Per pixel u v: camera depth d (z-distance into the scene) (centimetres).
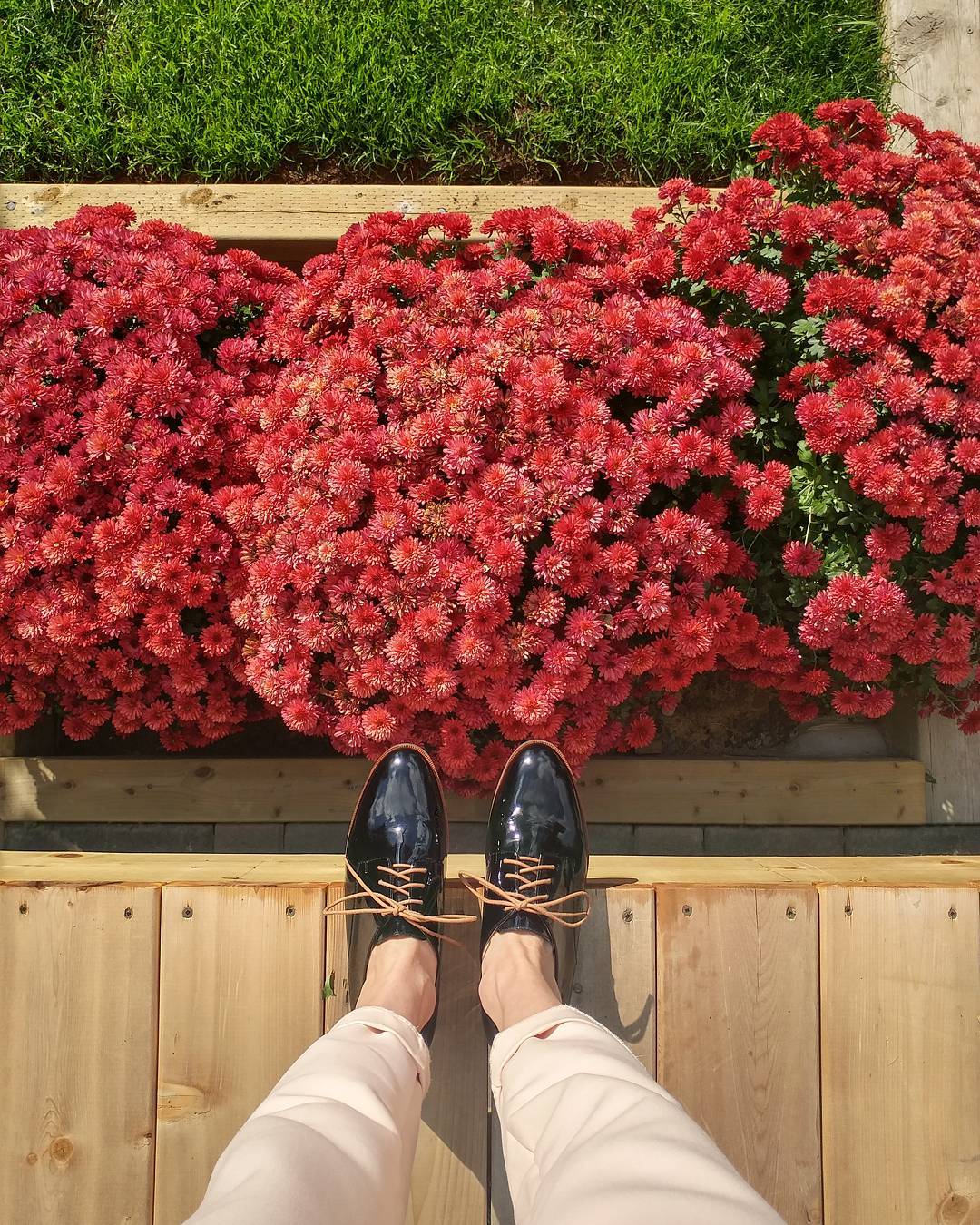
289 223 168
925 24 175
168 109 177
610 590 123
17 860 137
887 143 148
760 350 129
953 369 118
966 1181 118
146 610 135
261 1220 61
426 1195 120
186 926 122
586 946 123
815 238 127
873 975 121
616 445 119
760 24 180
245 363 139
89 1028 121
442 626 119
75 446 132
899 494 118
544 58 180
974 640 137
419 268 126
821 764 158
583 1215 60
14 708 146
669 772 158
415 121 177
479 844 162
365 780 158
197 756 164
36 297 134
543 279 129
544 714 122
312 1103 82
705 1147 69
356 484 119
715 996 122
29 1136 119
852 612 128
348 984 122
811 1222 117
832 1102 119
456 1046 125
